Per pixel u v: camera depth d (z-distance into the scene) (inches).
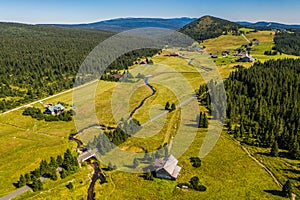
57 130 4849.9
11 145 4333.2
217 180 3206.2
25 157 3939.5
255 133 4175.7
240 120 4574.3
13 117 5398.6
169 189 3070.9
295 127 4106.8
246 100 5118.1
